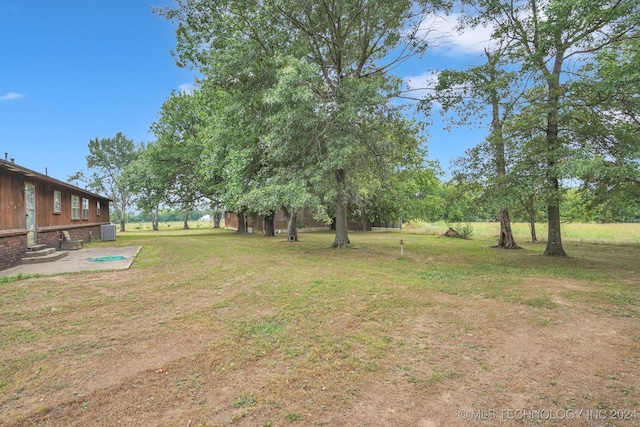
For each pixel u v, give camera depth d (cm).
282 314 507
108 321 482
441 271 880
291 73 1011
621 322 473
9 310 533
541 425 248
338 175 1391
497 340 410
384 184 1655
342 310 527
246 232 2989
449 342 403
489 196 1167
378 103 1085
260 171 1471
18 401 279
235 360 354
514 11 1112
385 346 390
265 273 848
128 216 8419
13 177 1045
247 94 1291
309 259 1129
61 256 1160
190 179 2684
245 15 1233
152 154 2522
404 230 3066
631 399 282
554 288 677
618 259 1155
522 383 309
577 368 338
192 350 380
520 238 2173
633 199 1092
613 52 1172
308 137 1202
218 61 1278
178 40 1248
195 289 680
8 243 974
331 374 324
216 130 1709
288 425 248
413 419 255
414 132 1387
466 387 302
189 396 287
